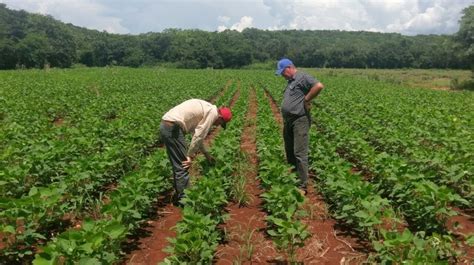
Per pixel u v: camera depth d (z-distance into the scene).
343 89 30.20
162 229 6.29
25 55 80.31
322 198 7.55
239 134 11.84
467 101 22.67
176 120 6.73
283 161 8.55
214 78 43.66
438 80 51.50
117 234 4.66
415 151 8.96
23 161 7.65
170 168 7.87
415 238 4.70
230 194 7.33
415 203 6.04
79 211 6.38
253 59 103.56
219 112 7.07
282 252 5.50
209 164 7.87
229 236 5.91
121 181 6.48
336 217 6.29
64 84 29.56
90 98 20.36
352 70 86.69
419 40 131.12
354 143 9.49
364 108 17.62
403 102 21.05
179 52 100.88
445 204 5.62
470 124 13.27
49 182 7.61
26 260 5.11
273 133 11.08
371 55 105.00
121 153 8.56
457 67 95.69
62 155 8.24
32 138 10.54
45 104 17.06
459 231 6.09
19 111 14.59
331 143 9.99
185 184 7.00
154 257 5.43
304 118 7.55
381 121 14.19
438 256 5.05
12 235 5.34
